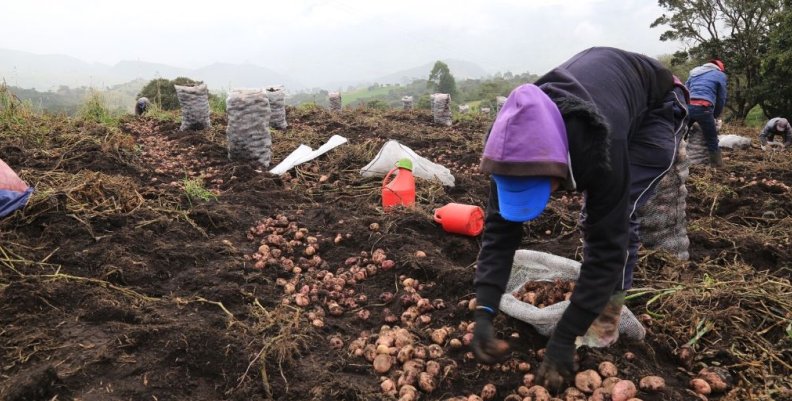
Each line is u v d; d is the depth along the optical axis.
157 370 2.29
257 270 3.24
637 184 2.32
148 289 2.96
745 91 21.73
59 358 2.32
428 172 5.01
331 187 4.99
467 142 7.73
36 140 5.61
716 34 22.92
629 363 2.33
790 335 2.53
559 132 1.67
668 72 2.35
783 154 7.44
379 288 3.13
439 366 2.32
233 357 2.36
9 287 2.68
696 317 2.65
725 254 3.56
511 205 1.67
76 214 3.57
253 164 5.75
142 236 3.46
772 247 3.59
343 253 3.54
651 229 3.36
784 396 2.21
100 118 8.22
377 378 2.35
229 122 5.84
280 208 4.39
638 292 2.89
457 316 2.76
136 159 5.61
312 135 7.74
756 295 2.82
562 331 1.91
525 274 2.82
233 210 4.15
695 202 4.90
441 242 3.70
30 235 3.35
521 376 2.31
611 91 1.95
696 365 2.42
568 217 4.07
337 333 2.68
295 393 2.24
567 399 2.15
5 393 2.05
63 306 2.71
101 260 3.12
